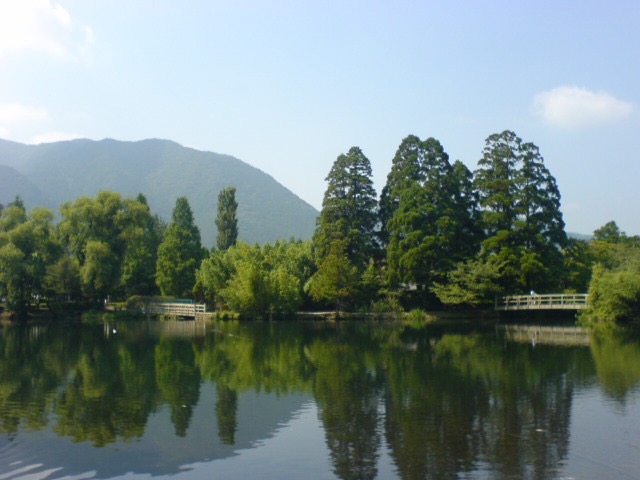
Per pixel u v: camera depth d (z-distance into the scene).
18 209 74.81
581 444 18.16
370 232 79.06
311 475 15.95
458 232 72.88
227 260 78.06
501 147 71.19
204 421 21.16
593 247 89.62
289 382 28.17
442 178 73.81
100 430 20.12
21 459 17.31
